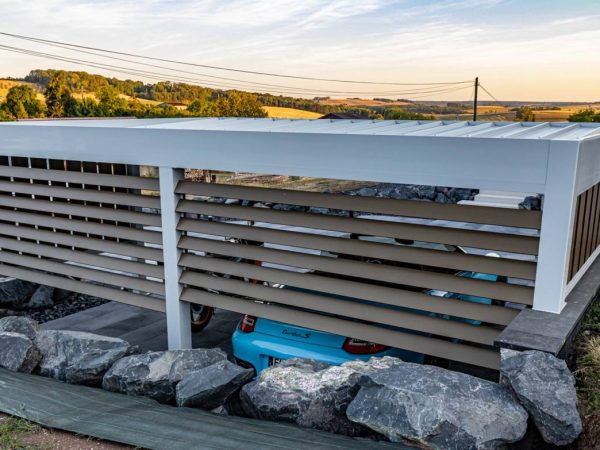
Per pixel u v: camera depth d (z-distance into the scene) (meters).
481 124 5.53
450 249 5.03
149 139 4.79
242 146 4.27
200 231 4.71
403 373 2.86
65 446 3.15
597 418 2.69
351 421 3.06
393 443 2.68
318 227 4.10
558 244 3.18
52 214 6.12
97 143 5.15
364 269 3.96
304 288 4.27
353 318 4.20
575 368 3.26
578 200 3.50
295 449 2.84
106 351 4.27
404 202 3.72
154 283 5.26
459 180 3.42
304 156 4.00
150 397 3.84
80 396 3.85
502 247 3.41
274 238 4.33
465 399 2.62
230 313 6.85
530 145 3.16
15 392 3.89
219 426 3.23
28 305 7.23
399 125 5.43
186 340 5.14
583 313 3.43
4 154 5.95
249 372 3.68
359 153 3.76
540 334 2.92
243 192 4.45
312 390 3.23
